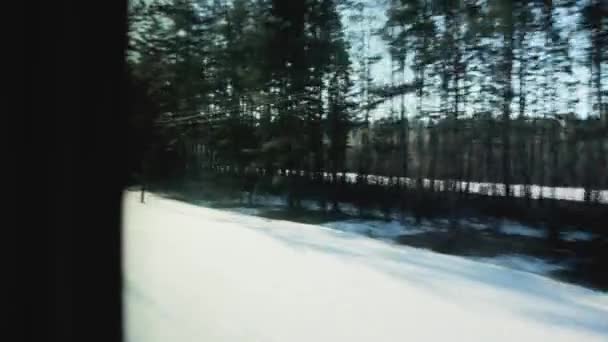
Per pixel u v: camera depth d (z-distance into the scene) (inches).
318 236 439.5
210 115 1131.3
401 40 944.9
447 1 882.8
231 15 1134.4
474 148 930.1
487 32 836.0
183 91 1116.5
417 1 906.7
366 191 961.5
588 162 759.1
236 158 1089.4
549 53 787.4
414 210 866.1
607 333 198.5
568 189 810.2
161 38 1078.4
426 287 263.6
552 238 645.9
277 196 1047.0
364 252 364.5
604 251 563.8
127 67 299.7
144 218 503.2
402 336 187.8
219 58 1138.0
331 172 1011.9
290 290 241.9
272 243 387.2
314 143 1009.5
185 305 199.8
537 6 775.1
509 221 770.2
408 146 977.5
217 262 297.7
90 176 195.9
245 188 1076.5
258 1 1088.2
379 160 994.1
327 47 1002.1
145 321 177.3
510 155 880.9
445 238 669.9
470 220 791.1
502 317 215.9
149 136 1048.2
